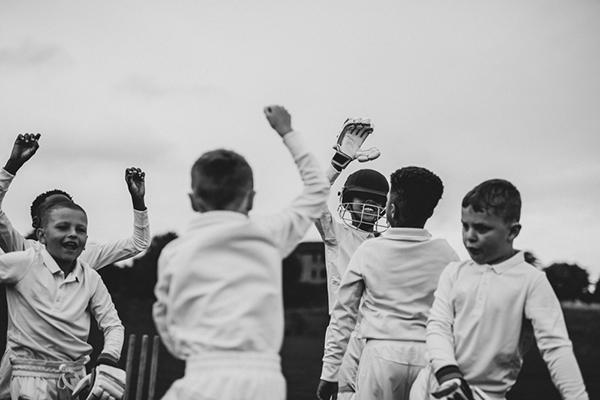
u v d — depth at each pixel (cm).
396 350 468
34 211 600
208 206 358
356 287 489
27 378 532
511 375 399
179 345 343
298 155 378
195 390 332
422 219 485
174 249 353
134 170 626
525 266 398
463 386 381
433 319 405
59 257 542
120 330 554
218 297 340
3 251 587
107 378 526
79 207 552
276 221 365
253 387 331
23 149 566
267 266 348
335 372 496
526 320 401
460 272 408
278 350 347
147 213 632
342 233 562
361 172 572
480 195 395
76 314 542
